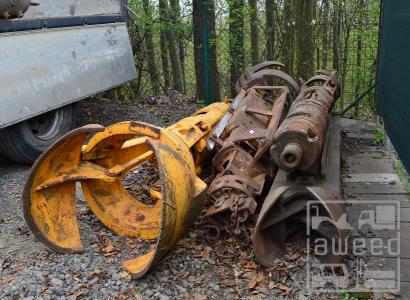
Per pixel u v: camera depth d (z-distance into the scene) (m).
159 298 3.89
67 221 4.75
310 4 9.09
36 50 6.66
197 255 4.43
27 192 4.39
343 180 6.07
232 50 11.34
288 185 4.42
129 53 8.82
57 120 7.33
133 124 4.44
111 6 8.55
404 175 5.90
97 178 4.64
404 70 5.48
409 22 5.23
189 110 10.43
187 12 12.08
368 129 8.12
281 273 4.11
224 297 3.92
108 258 4.47
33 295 3.94
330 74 6.95
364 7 11.88
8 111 6.18
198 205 4.33
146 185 5.79
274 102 6.57
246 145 5.50
